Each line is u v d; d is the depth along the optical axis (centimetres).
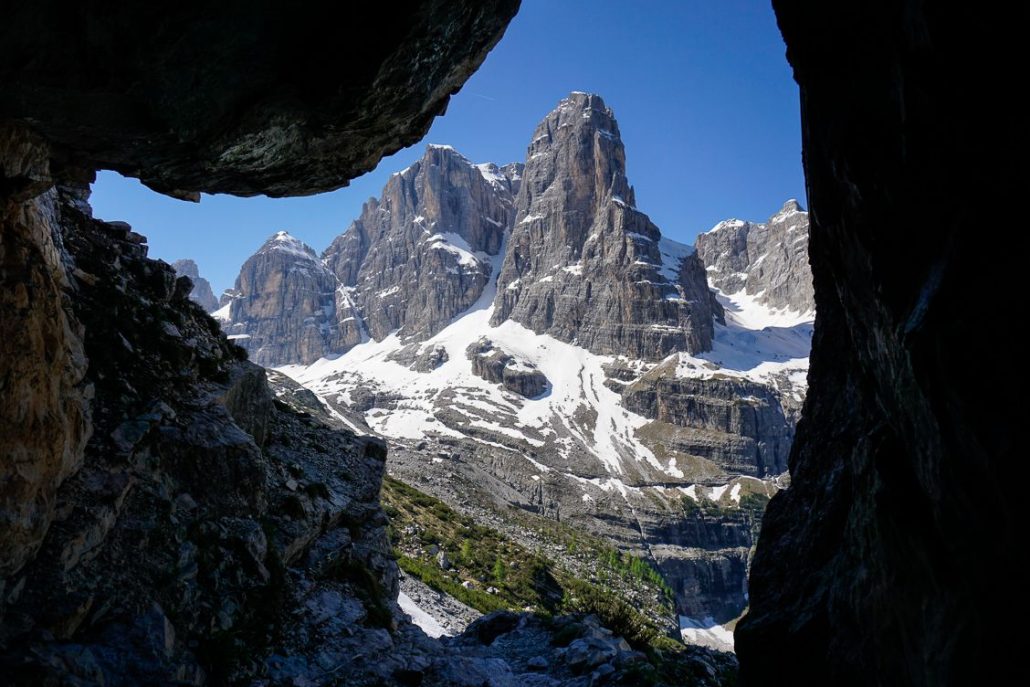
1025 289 684
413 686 2280
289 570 2681
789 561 1698
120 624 1809
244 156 1524
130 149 1448
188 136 1370
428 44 1356
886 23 883
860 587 1226
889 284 959
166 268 3244
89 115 1295
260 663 2067
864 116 977
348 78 1339
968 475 776
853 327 1238
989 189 737
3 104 1223
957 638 867
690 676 2827
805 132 1345
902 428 976
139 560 2019
